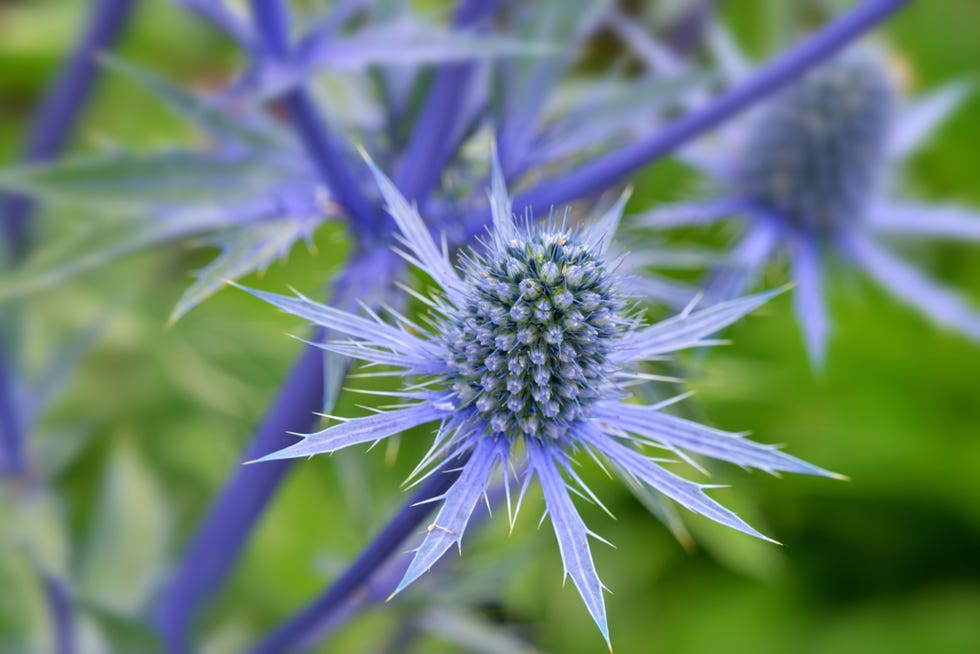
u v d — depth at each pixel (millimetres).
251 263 383
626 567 617
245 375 534
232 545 416
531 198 405
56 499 470
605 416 373
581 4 408
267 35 390
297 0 444
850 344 653
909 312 666
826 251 465
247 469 407
